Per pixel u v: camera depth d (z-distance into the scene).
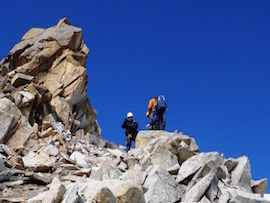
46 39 30.22
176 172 15.05
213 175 13.09
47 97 24.84
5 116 19.44
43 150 18.00
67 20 33.28
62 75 29.25
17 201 12.09
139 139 20.55
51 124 22.20
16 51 30.16
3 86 23.47
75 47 30.77
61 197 10.88
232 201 12.49
